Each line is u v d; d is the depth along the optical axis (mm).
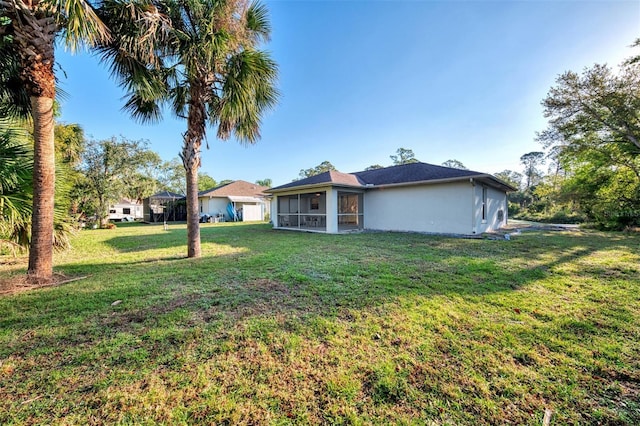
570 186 15898
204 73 5934
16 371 1952
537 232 11336
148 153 18172
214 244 8500
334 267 5062
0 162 4441
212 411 1574
